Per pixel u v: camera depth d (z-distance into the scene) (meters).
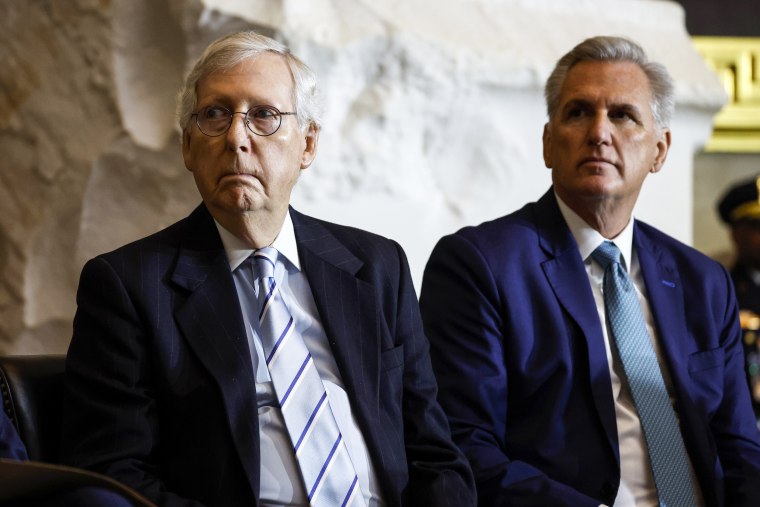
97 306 2.54
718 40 6.48
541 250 3.23
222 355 2.52
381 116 4.36
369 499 2.58
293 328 2.65
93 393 2.48
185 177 4.23
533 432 3.04
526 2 5.05
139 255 2.62
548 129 3.42
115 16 4.38
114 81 4.38
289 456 2.53
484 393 3.04
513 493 2.85
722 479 3.12
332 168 4.29
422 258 4.53
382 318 2.77
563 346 3.07
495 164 4.70
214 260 2.65
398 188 4.46
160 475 2.50
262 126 2.62
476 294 3.11
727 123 6.45
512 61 4.61
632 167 3.20
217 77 2.64
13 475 1.99
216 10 4.08
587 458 2.98
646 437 3.03
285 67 2.70
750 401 3.34
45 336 4.64
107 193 4.45
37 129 4.69
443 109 4.51
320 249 2.80
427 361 2.87
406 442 2.76
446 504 2.57
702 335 3.27
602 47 3.27
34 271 4.68
